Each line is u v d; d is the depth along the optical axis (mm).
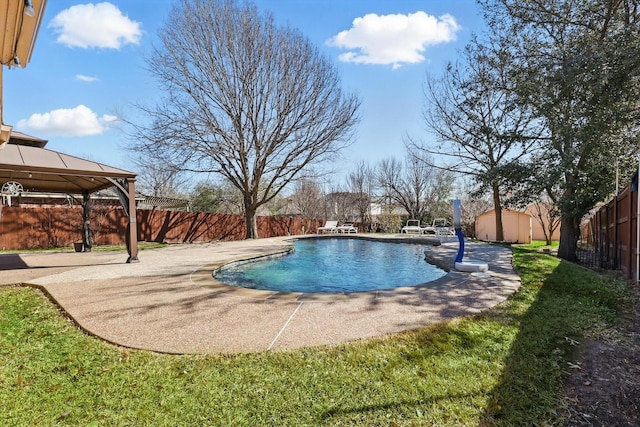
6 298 5188
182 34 15109
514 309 4328
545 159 9922
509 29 10625
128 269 7617
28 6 2611
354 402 2338
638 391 2518
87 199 12195
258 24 15672
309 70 16219
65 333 3705
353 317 4016
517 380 2605
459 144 16203
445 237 16766
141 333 3588
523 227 18719
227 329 3662
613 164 9039
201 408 2307
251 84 15938
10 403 2385
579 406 2334
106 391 2525
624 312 4371
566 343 3344
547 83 8445
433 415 2207
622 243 7465
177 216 16656
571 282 5957
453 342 3256
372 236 17516
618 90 7328
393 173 28078
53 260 9352
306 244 15922
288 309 4375
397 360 2896
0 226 12469
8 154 7457
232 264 8828
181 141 14945
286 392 2463
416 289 5441
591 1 8312
